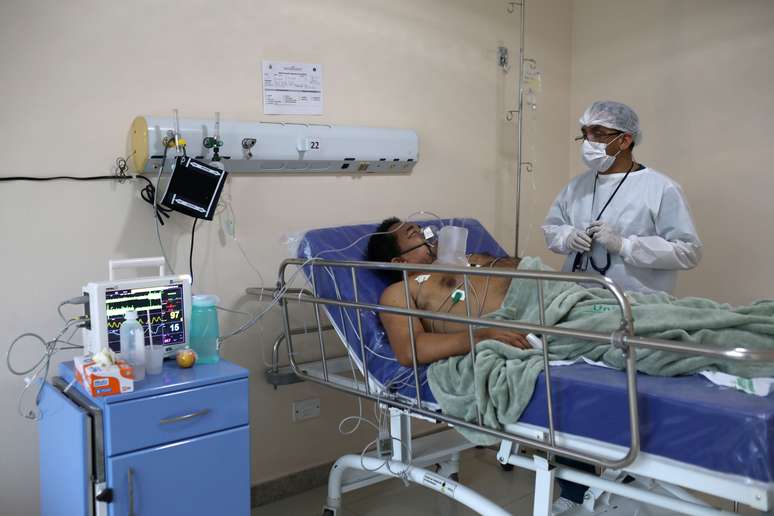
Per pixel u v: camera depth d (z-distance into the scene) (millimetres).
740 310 1745
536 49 3453
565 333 1457
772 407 1293
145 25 2277
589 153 2520
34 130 2096
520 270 1551
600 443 1503
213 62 2430
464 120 3207
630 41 3330
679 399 1370
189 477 1812
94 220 2223
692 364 1544
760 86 2842
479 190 3305
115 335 1890
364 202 2873
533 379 1624
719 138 2994
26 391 2133
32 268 2121
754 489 1268
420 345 1945
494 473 2947
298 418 2736
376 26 2859
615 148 2516
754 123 2871
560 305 1880
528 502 2668
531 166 3502
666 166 3211
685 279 3154
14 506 2137
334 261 2055
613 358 1656
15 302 2100
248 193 2537
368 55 2844
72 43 2145
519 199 3375
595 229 2473
